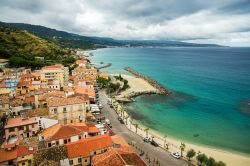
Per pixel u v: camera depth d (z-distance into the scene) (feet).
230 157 278.67
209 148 302.45
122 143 245.65
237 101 524.52
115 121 367.25
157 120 401.70
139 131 339.98
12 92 414.00
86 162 217.77
